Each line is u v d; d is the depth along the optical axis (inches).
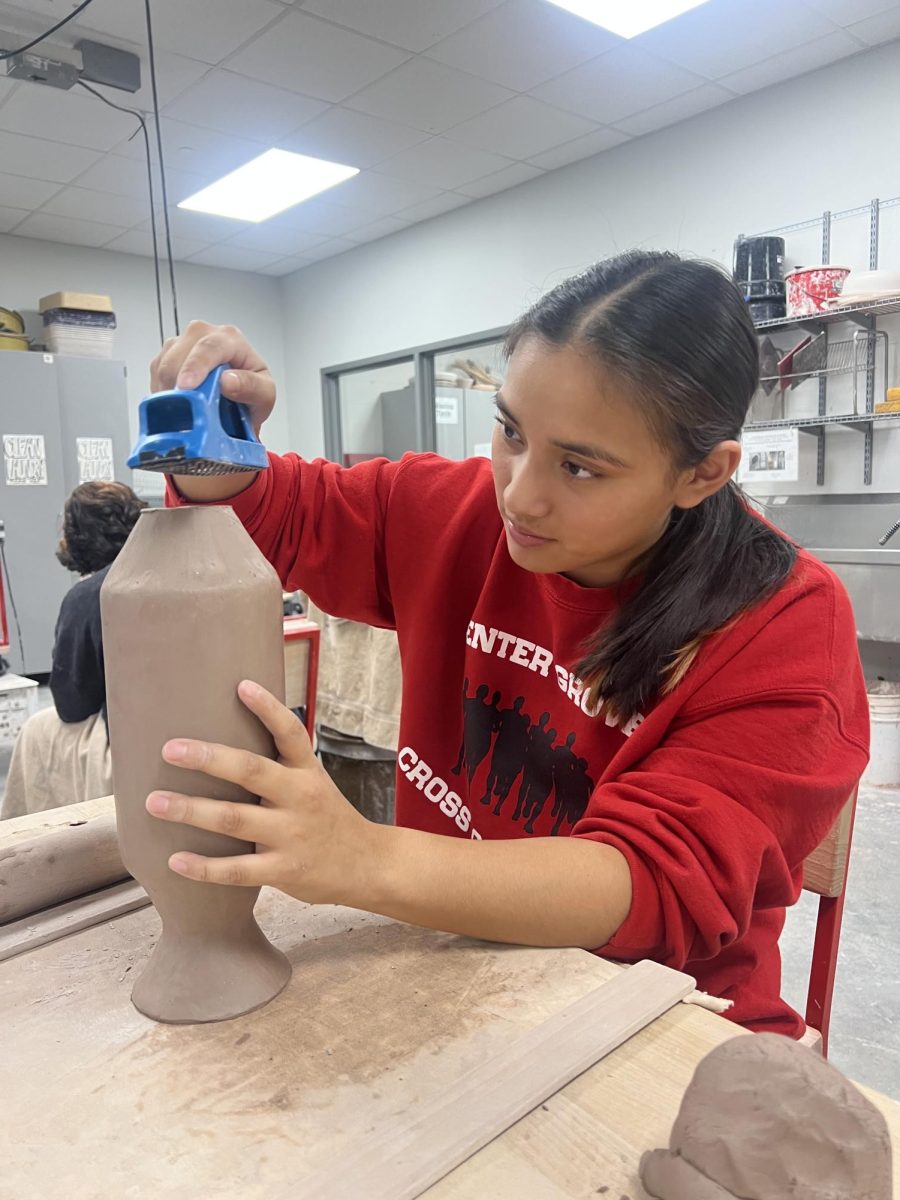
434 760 35.4
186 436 19.4
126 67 119.7
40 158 152.9
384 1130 15.5
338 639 81.3
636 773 24.8
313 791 19.2
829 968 37.8
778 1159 13.4
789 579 26.0
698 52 121.0
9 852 23.3
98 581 72.5
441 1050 18.0
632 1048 17.9
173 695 18.1
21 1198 14.3
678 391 20.7
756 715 24.2
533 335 21.8
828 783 23.7
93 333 189.8
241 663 18.4
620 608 27.6
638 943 22.6
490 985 20.5
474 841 23.3
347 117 140.2
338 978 20.9
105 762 73.1
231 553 18.8
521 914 21.7
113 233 196.1
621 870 22.9
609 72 126.5
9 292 197.2
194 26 113.0
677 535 26.7
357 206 182.9
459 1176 14.7
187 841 18.8
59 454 185.0
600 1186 14.5
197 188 169.9
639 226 152.7
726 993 27.7
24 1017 19.6
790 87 129.5
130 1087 17.1
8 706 116.0
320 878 19.6
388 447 222.7
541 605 31.7
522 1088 16.4
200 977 19.5
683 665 25.3
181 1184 14.5
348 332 220.5
